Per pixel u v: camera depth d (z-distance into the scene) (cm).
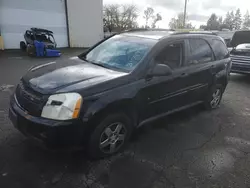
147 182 251
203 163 294
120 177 256
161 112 357
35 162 270
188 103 412
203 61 414
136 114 308
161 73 303
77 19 1823
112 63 334
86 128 252
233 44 972
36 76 290
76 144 255
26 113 252
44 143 244
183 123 411
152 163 286
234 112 484
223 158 309
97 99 255
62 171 258
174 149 322
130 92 284
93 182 245
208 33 451
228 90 657
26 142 308
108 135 282
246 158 312
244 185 258
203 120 430
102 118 268
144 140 341
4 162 266
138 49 335
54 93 245
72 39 1838
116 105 273
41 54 1198
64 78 276
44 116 239
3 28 1432
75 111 241
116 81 277
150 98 321
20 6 1477
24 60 1063
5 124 357
